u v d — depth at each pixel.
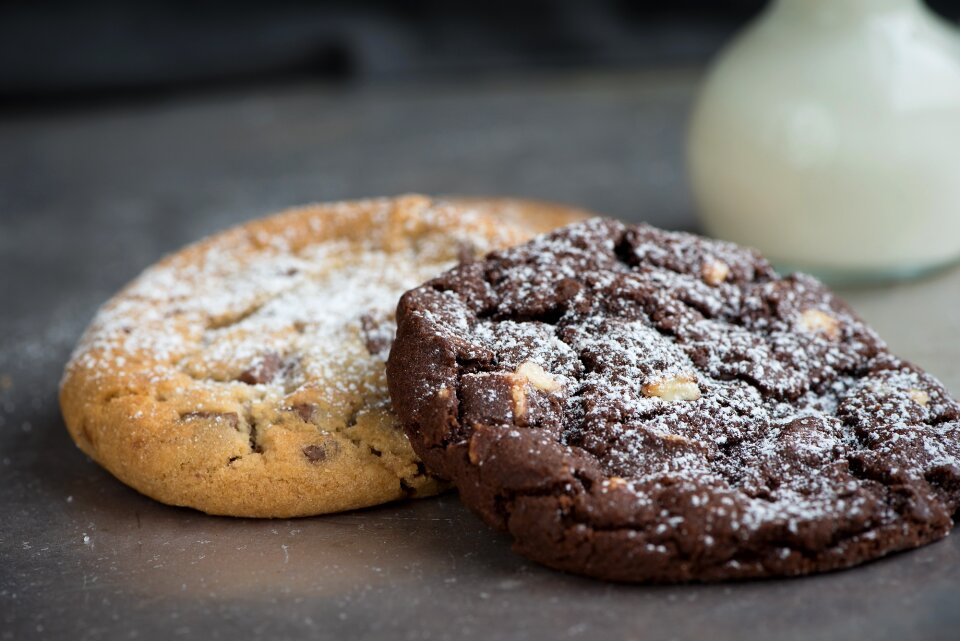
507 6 0.75
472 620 0.25
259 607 0.26
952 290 0.38
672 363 0.28
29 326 0.39
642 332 0.28
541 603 0.25
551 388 0.27
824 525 0.25
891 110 0.37
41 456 0.32
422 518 0.28
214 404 0.29
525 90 0.71
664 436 0.27
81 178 0.56
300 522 0.28
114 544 0.28
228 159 0.58
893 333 0.35
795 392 0.28
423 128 0.63
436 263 0.32
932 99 0.37
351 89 0.71
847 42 0.38
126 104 0.70
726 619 0.25
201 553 0.28
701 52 0.75
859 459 0.27
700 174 0.40
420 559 0.27
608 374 0.28
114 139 0.62
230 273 0.33
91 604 0.26
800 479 0.26
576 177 0.53
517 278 0.29
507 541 0.28
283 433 0.29
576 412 0.27
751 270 0.31
